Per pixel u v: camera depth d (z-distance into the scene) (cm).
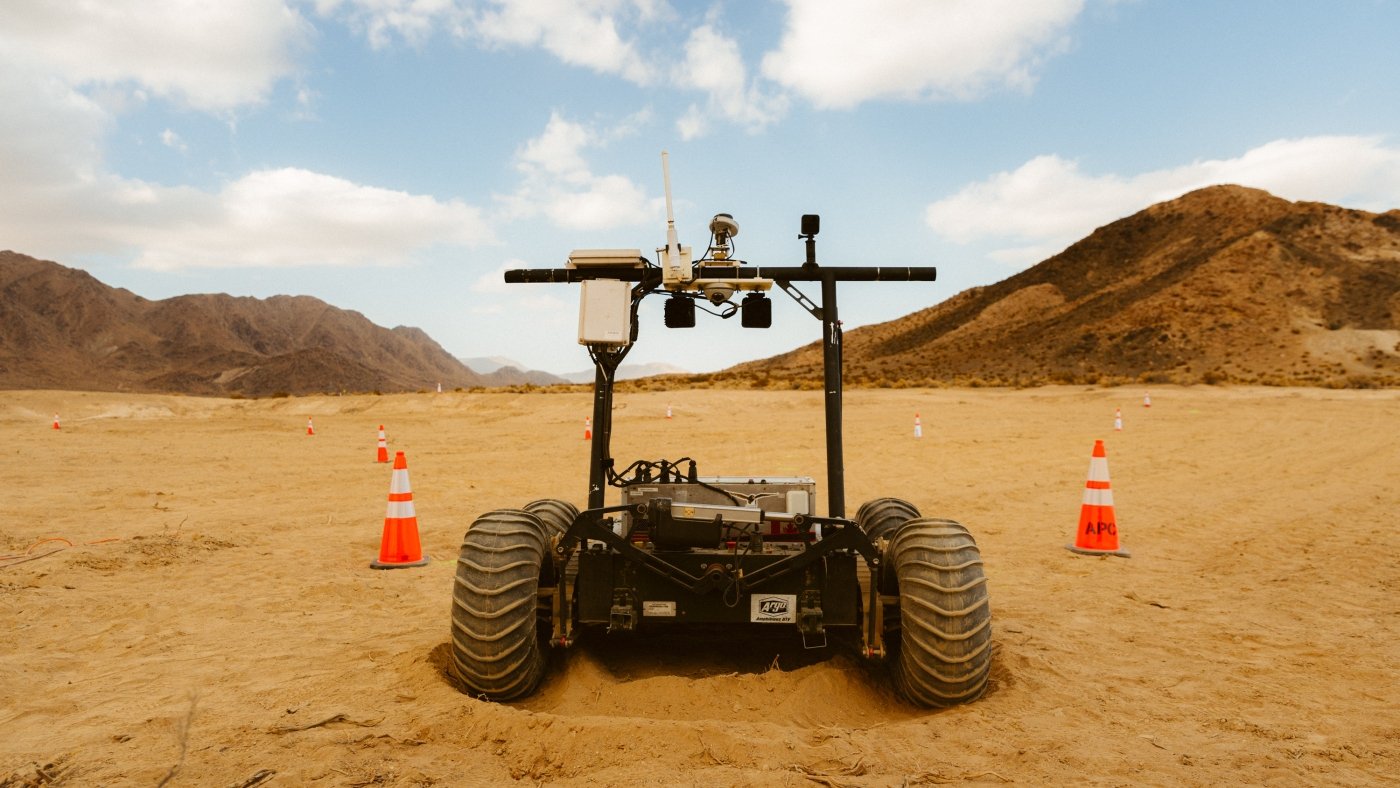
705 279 540
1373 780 382
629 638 591
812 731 423
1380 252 13262
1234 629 657
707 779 364
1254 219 15888
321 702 457
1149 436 2528
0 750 393
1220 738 432
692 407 3853
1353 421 3170
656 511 486
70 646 576
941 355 14138
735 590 478
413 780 361
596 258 544
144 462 1789
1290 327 11188
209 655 555
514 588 459
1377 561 913
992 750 404
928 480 1573
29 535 959
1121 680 529
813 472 1670
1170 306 12312
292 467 1727
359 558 890
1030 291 16512
